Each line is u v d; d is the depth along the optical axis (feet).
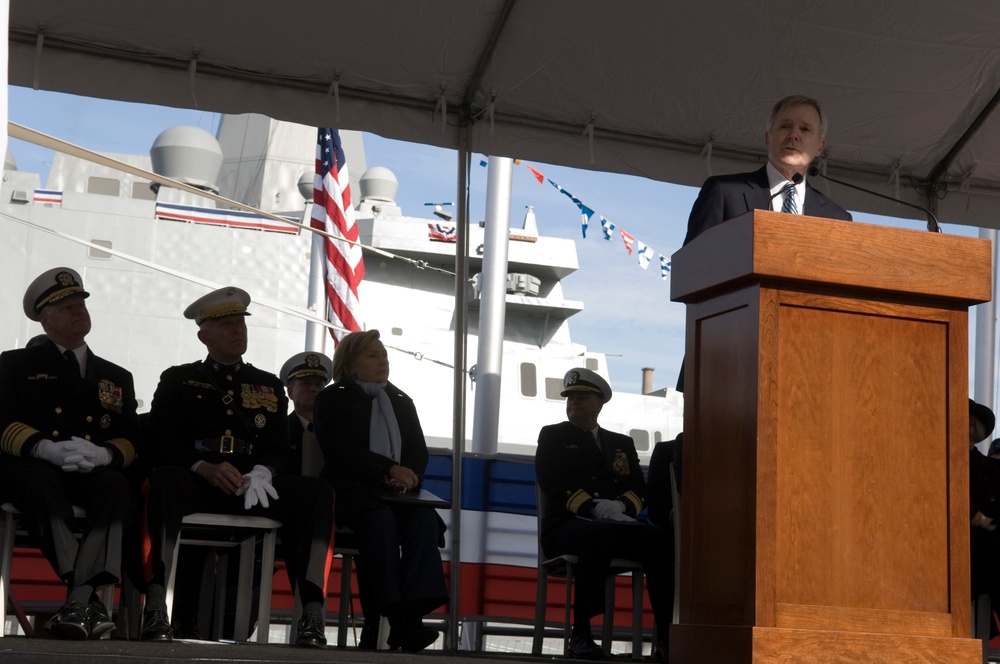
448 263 63.46
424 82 21.03
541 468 19.63
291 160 76.79
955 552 9.12
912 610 8.97
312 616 14.34
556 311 66.85
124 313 57.57
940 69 21.29
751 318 9.07
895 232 9.23
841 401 9.11
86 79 19.72
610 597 19.81
